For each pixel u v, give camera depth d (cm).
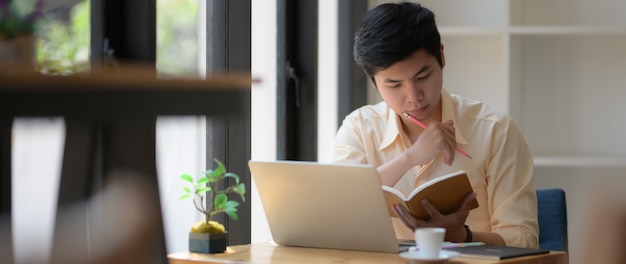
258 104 330
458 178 213
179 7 273
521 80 396
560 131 398
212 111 120
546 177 399
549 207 276
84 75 106
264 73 331
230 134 274
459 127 256
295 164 210
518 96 388
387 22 235
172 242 270
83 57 211
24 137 186
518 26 364
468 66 396
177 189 272
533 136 400
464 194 218
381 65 235
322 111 379
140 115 111
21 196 184
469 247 210
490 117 257
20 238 174
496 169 251
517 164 251
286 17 333
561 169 397
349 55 382
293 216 218
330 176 206
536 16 397
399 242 224
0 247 113
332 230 213
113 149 110
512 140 254
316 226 215
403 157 246
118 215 97
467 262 191
